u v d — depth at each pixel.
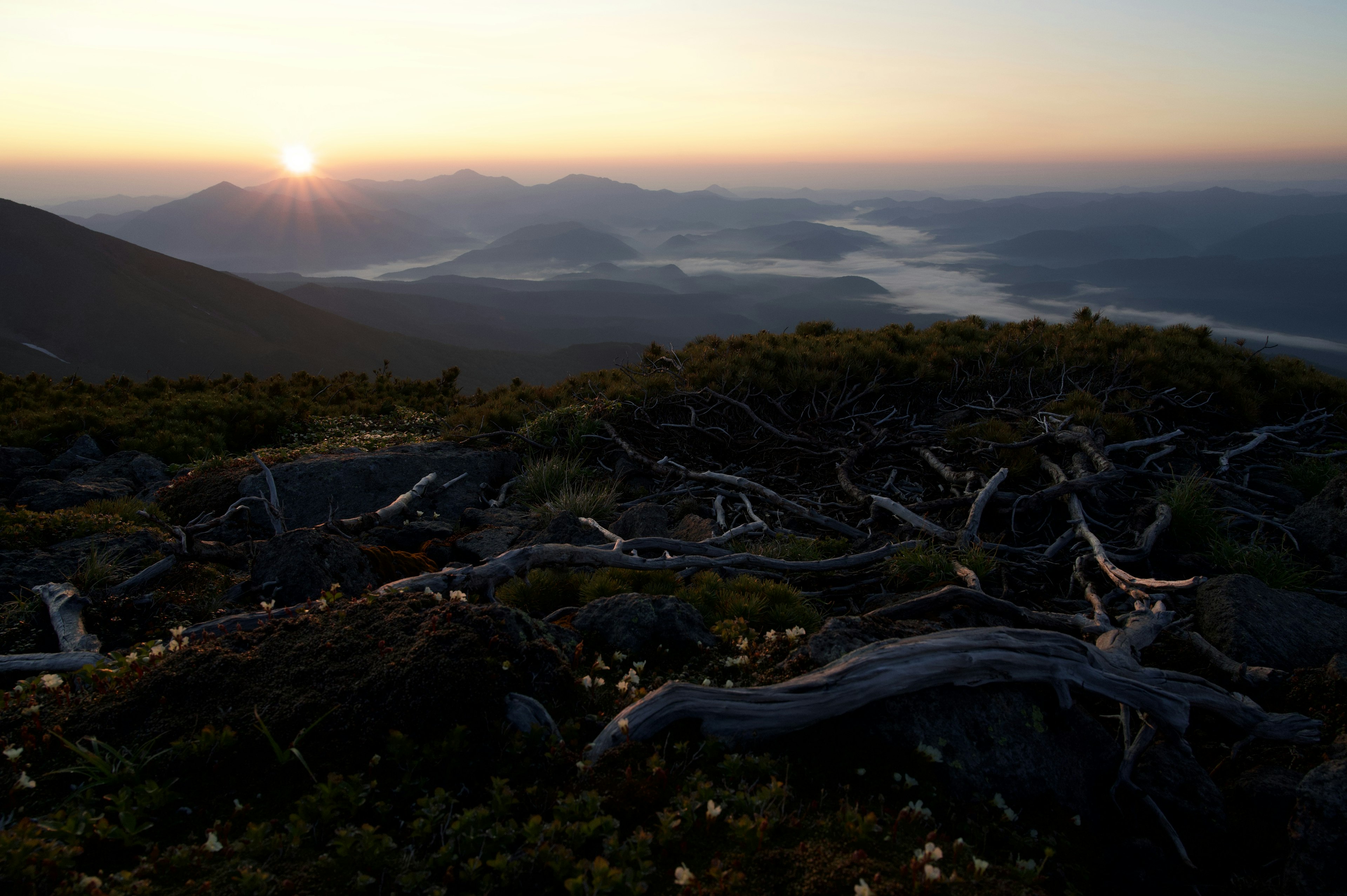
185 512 11.39
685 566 8.26
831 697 4.58
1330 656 6.20
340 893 3.04
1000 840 4.08
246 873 2.98
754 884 3.27
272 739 3.76
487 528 9.98
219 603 6.75
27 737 3.88
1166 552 9.23
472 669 4.32
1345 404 15.80
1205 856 4.44
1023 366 17.14
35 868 2.93
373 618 4.95
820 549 9.58
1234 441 13.95
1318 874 4.03
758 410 15.86
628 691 5.01
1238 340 18.89
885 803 4.13
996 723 4.75
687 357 18.62
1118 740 5.21
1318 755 4.98
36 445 16.38
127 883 2.94
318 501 11.78
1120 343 18.20
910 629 5.79
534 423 15.40
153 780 3.61
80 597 6.49
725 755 4.31
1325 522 9.42
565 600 7.26
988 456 11.77
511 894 3.17
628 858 3.28
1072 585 8.70
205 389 23.55
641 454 13.81
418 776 3.86
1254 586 6.80
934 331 20.77
